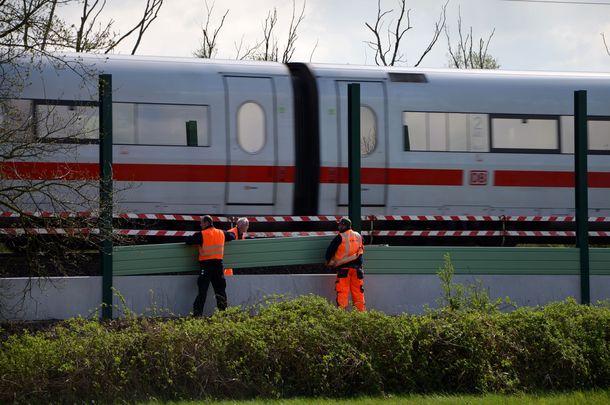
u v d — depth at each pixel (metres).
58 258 33.16
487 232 44.12
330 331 26.78
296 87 43.56
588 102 46.16
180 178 41.34
